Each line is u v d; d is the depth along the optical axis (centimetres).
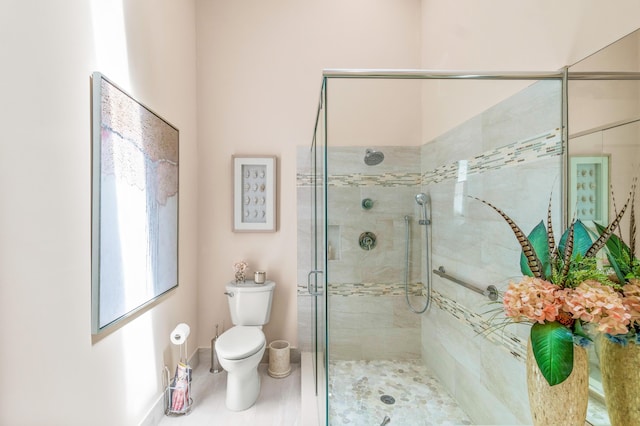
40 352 107
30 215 103
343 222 187
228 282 268
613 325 78
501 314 150
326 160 184
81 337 126
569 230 97
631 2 96
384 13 275
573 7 119
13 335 97
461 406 171
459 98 177
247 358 200
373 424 161
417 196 188
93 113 134
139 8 176
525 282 95
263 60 270
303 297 271
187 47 247
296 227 271
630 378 86
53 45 113
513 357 142
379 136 183
